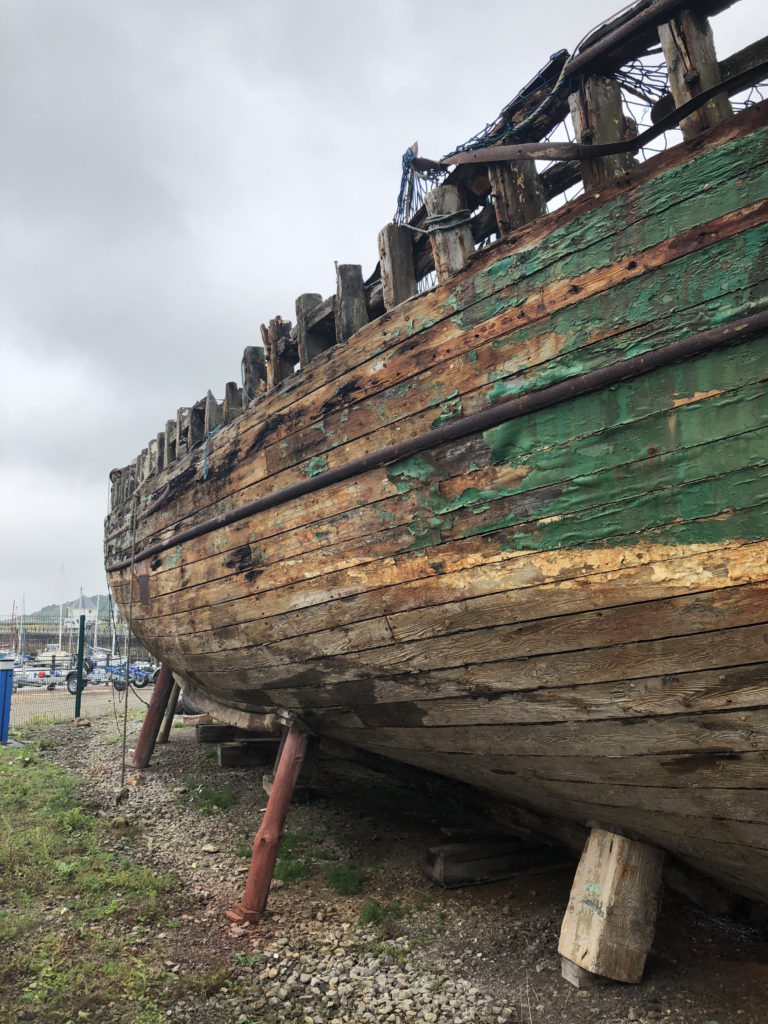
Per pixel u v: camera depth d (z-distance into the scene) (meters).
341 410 3.76
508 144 3.15
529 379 2.86
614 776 3.03
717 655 2.45
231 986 3.12
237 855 4.91
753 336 2.28
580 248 2.71
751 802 2.64
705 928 3.81
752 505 2.30
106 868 4.49
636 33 2.63
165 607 6.12
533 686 3.01
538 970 3.29
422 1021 2.90
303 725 4.64
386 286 3.68
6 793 6.24
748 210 2.30
